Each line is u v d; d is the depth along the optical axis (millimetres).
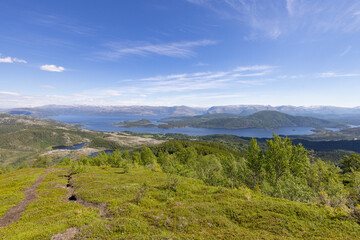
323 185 42375
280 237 16375
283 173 48406
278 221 19484
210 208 23266
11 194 36750
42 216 24406
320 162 52156
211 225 18703
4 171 134375
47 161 133250
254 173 52031
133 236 15930
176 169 60312
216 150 195125
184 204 26656
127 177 50750
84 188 39625
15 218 25688
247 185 53344
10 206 30109
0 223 24203
